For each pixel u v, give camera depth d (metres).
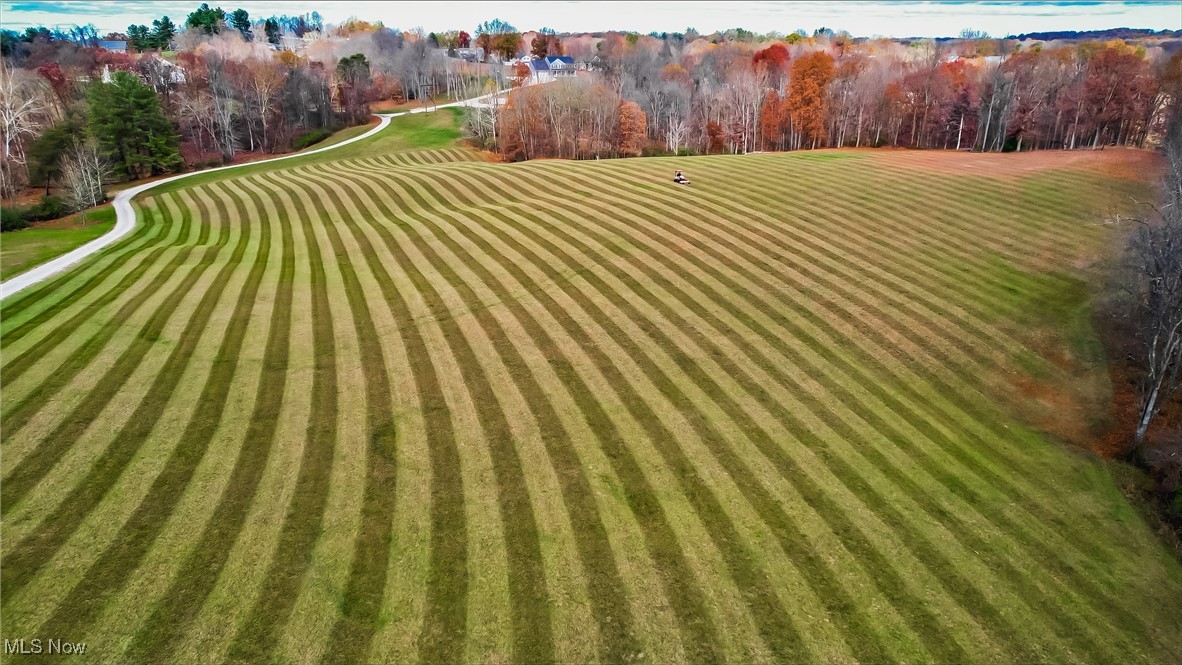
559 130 84.00
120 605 12.45
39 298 28.33
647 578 14.05
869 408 22.41
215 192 54.22
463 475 17.03
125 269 32.84
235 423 18.77
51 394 19.77
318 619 12.45
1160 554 17.00
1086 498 19.02
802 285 31.94
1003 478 19.47
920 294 31.64
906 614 13.80
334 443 18.09
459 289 30.05
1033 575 15.55
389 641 12.09
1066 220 42.25
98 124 69.06
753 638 12.78
